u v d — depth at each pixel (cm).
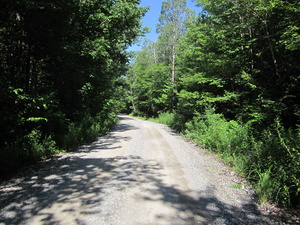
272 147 568
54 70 981
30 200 390
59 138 912
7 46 820
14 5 738
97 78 1279
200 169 636
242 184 513
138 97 4812
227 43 1179
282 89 930
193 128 1371
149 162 702
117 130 1772
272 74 1030
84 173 564
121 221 322
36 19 820
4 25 788
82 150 891
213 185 500
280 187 432
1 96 613
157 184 492
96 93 1386
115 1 1168
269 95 923
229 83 1362
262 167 550
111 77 1808
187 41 1794
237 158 703
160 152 879
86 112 1369
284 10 853
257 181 520
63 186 466
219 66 1195
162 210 362
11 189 443
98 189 452
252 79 1039
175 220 329
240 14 1064
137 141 1164
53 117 876
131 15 1178
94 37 1104
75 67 1047
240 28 1088
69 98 1125
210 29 1304
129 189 455
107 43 1089
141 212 353
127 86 5116
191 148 1012
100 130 1429
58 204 375
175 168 637
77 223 313
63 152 833
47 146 772
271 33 1007
